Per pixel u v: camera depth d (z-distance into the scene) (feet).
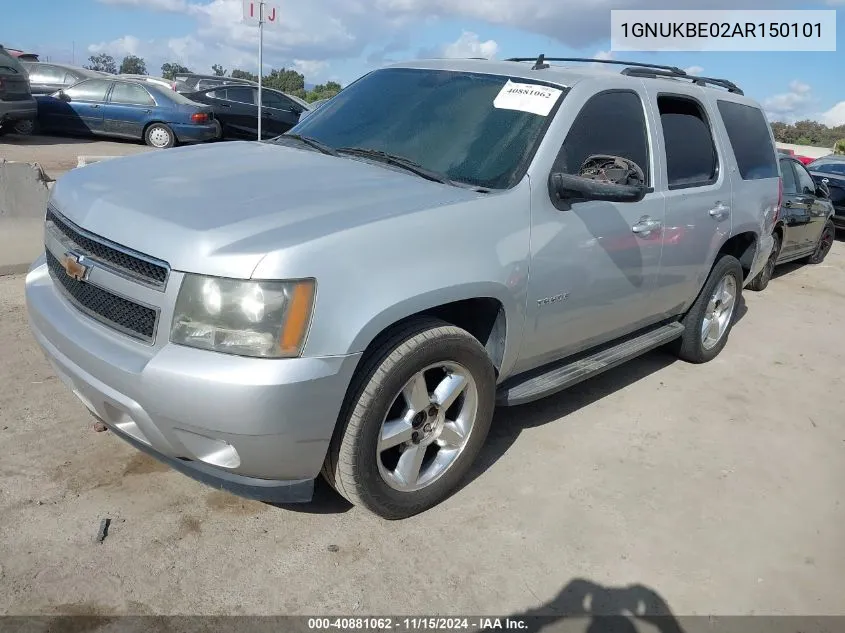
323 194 9.55
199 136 51.13
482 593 8.93
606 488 11.55
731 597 9.36
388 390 8.99
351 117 12.93
